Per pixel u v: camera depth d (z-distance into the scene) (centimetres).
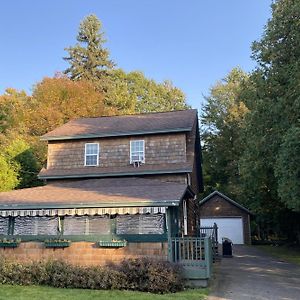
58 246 1648
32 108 4347
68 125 2634
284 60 2348
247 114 2694
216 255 2534
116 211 1585
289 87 2166
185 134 2247
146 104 6000
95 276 1412
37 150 3622
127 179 2175
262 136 2427
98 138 2356
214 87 5909
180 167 2114
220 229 4266
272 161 2380
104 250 1617
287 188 1953
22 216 1731
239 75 5981
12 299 1184
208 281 1495
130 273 1388
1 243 1692
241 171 2852
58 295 1255
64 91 4516
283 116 2219
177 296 1252
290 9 2234
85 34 6372
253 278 1669
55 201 1681
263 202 3512
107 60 6309
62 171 2303
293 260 2459
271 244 4125
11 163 2970
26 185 3019
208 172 5656
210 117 5816
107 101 5284
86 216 1781
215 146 5628
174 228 1683
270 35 2364
